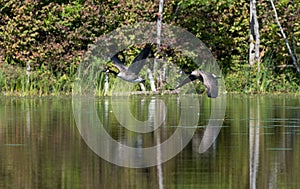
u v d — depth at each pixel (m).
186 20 89.75
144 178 37.69
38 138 50.41
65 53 90.38
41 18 89.19
